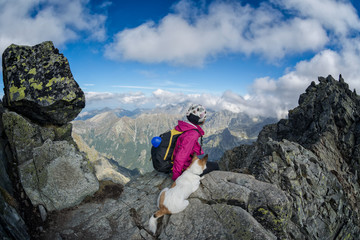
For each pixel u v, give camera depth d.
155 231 1.77
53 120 2.15
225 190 2.08
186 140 1.96
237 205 1.96
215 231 1.65
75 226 1.80
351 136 6.46
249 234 1.56
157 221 1.88
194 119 2.06
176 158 1.97
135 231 1.79
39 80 1.98
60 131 2.25
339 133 6.75
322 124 7.33
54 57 2.10
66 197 1.95
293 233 2.25
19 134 1.90
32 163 1.86
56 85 2.01
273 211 1.89
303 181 2.89
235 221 1.68
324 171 3.24
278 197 1.95
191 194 2.04
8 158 1.87
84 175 2.06
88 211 1.96
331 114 7.24
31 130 1.95
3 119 1.86
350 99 7.82
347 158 5.98
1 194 1.43
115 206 2.05
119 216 1.94
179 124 2.17
